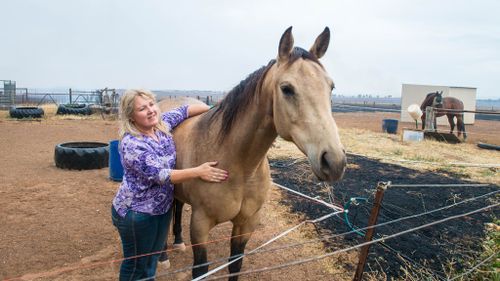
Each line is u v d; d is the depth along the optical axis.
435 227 4.16
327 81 1.86
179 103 3.46
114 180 5.73
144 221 2.10
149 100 2.05
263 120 2.12
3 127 11.56
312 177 6.23
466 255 3.51
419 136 11.29
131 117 2.06
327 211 4.61
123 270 2.23
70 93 20.41
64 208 4.53
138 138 2.02
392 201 5.02
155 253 2.28
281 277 3.14
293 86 1.82
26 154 7.72
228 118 2.22
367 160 7.98
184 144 2.54
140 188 2.06
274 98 1.97
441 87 19.41
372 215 2.57
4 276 3.01
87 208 4.55
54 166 6.64
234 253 2.62
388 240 3.81
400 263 3.36
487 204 4.98
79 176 5.97
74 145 6.95
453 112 12.11
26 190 5.16
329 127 1.73
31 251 3.43
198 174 2.05
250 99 2.15
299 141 1.83
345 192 5.42
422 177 6.50
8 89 20.38
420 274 3.17
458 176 6.73
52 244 3.59
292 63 1.89
